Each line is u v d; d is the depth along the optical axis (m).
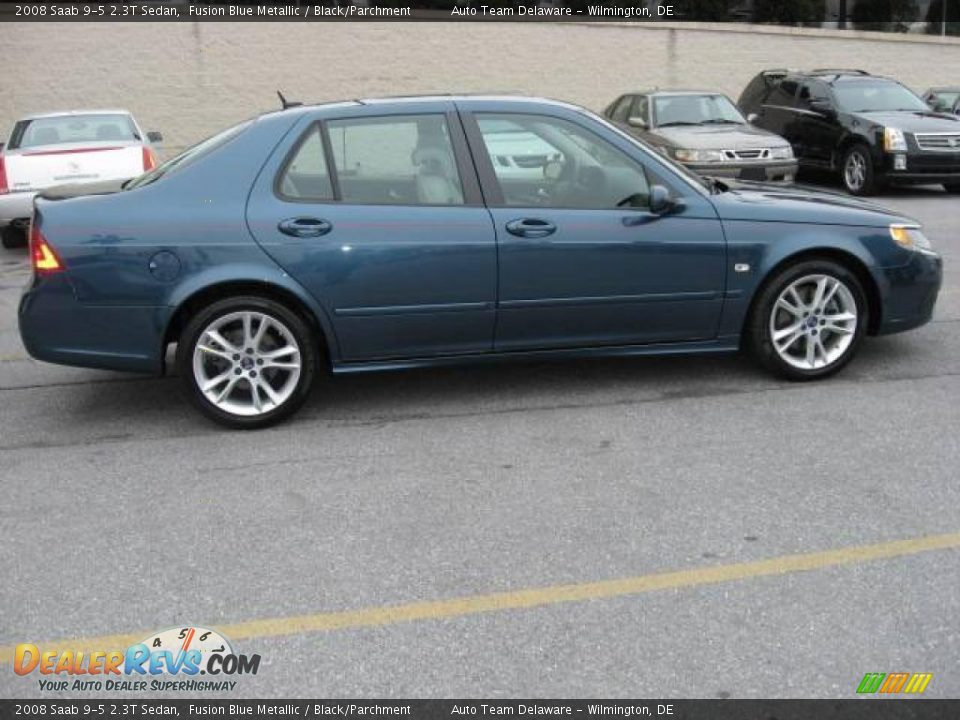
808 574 3.39
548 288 4.99
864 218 5.39
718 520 3.82
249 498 4.13
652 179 5.14
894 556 3.51
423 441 4.75
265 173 4.85
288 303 4.90
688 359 5.99
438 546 3.66
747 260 5.19
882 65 21.14
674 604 3.22
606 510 3.93
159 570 3.53
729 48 20.28
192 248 4.71
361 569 3.51
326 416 5.17
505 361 5.14
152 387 5.78
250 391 4.98
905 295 5.48
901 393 5.28
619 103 14.86
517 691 2.81
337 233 4.80
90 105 17.75
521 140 5.06
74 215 4.73
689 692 2.78
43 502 4.14
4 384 5.89
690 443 4.63
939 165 13.38
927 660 2.91
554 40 19.41
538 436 4.78
